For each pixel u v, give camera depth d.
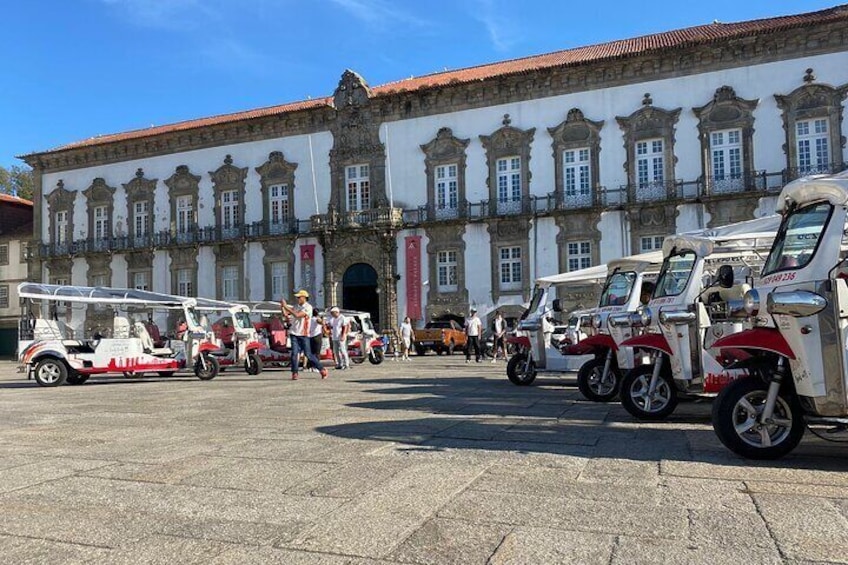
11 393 15.64
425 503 4.89
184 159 45.88
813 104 31.95
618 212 35.06
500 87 37.88
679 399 9.66
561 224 36.12
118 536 4.27
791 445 6.28
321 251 41.56
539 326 15.10
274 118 42.81
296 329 17.92
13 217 59.31
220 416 10.01
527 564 3.69
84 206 48.88
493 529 4.29
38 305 18.45
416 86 40.72
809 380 6.04
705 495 5.04
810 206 6.58
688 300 9.16
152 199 46.59
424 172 39.56
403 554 3.87
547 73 36.59
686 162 34.06
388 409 10.51
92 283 48.09
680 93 34.38
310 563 3.76
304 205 42.31
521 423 8.78
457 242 38.41
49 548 4.07
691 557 3.75
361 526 4.38
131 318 19.47
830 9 33.78
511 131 37.56
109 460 6.66
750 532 4.16
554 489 5.25
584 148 36.12
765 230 9.93
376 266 39.97
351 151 41.06
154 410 11.04
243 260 43.53
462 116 38.81
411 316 39.09
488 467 6.05
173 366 18.92
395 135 40.31
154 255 46.09
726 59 33.53
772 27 32.25
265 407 11.09
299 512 4.72
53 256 49.09
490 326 37.38
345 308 41.03
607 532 4.20
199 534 4.28
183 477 5.85
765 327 6.45
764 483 5.39
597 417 9.44
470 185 38.47
